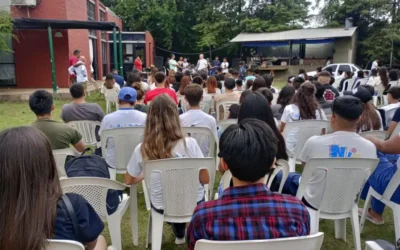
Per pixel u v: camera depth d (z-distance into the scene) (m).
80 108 4.29
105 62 19.83
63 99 11.46
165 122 2.40
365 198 3.16
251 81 6.68
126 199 2.71
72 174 2.39
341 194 2.44
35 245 1.14
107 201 2.40
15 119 8.32
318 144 2.53
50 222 1.22
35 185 1.17
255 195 1.34
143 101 5.38
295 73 23.59
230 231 1.30
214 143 3.63
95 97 11.94
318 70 11.95
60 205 1.30
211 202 1.37
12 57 12.70
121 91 3.60
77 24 11.48
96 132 4.31
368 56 25.38
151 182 2.38
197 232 1.36
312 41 23.66
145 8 28.28
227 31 28.34
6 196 1.13
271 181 2.58
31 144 1.18
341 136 2.49
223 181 2.29
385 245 1.37
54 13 12.59
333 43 24.23
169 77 8.70
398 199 2.54
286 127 3.78
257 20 27.00
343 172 2.38
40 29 12.42
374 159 2.33
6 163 1.14
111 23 11.91
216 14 28.98
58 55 12.74
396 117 3.35
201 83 6.44
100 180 2.20
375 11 24.91
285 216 1.32
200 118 3.63
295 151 3.80
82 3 14.58
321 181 2.42
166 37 28.84
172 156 2.42
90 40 16.12
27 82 12.84
